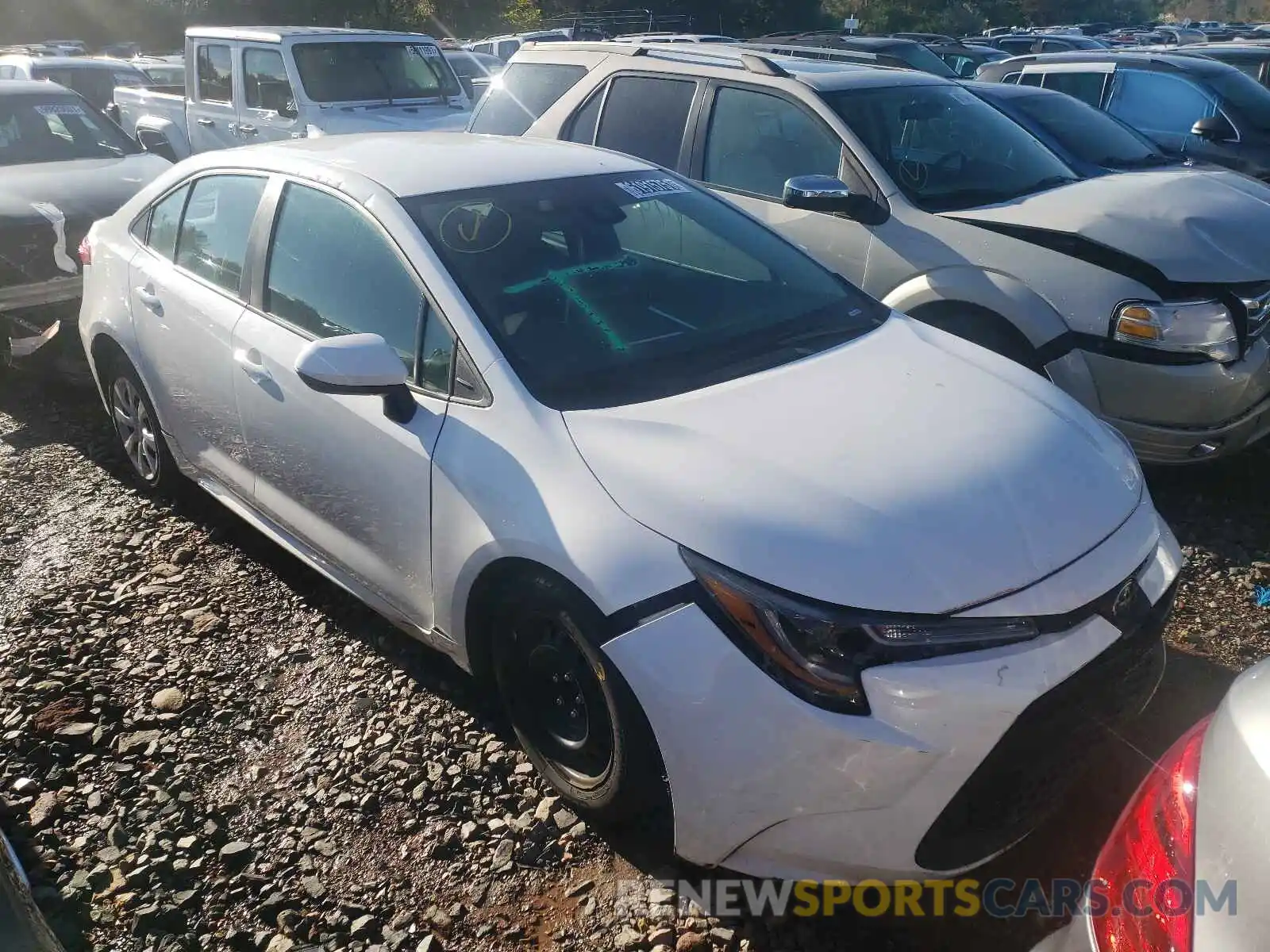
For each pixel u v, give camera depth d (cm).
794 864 233
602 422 273
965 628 226
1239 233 444
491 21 3981
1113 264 430
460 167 354
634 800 256
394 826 281
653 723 237
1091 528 254
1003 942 243
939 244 470
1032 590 234
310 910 256
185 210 422
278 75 996
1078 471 269
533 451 272
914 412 282
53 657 357
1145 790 164
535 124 625
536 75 642
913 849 225
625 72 591
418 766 302
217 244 397
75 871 268
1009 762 225
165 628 374
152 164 713
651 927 248
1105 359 430
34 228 580
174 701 332
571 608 253
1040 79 991
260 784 298
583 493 257
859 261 492
